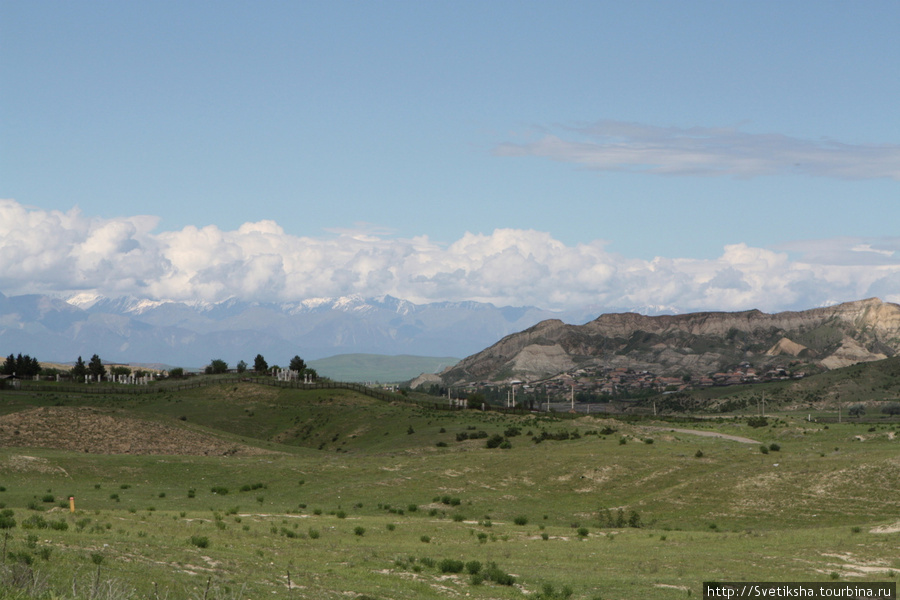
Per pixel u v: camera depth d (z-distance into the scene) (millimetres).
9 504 61375
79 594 23281
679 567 41812
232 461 92500
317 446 147125
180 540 38688
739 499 75875
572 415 184000
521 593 33750
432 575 36500
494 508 75562
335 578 33219
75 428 107312
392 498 78438
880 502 70438
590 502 80000
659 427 166250
